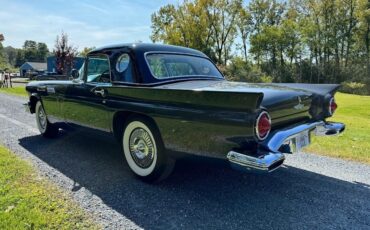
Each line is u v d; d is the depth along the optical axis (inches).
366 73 1556.3
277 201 123.6
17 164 160.6
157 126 126.1
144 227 102.8
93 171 154.9
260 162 96.3
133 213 112.1
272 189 135.3
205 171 155.5
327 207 118.9
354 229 103.5
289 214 113.0
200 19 1622.8
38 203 116.1
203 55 179.6
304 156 183.5
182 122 114.4
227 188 135.7
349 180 146.9
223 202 122.3
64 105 187.8
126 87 136.9
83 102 167.8
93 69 163.6
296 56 1779.0
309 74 1739.7
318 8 1689.2
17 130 252.1
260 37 1791.3
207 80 157.6
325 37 1692.9
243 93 94.7
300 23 1733.5
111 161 171.0
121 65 147.3
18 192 125.4
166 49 157.3
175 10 1635.1
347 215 113.0
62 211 111.2
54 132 222.1
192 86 134.7
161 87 130.2
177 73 152.2
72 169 157.4
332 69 1683.1
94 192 129.6
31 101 233.1
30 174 147.6
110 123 150.3
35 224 100.7
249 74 1544.0
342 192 133.0
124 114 144.0
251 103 93.9
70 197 123.7
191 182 141.8
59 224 102.0
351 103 625.0
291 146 118.0
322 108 145.3
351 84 1460.4
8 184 133.6
